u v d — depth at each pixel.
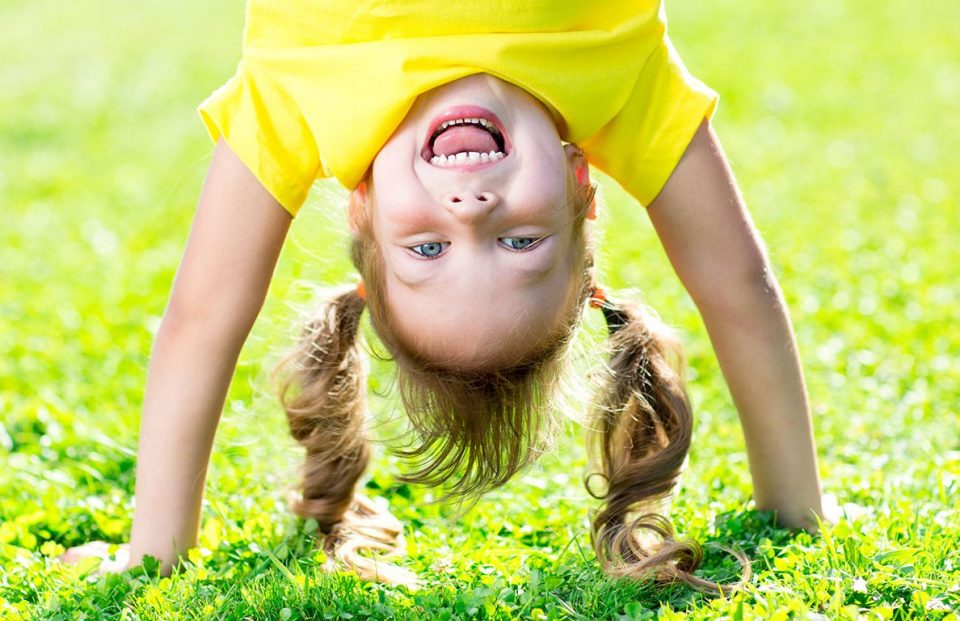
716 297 3.74
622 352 3.72
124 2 18.69
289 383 3.99
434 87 3.25
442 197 3.10
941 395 5.30
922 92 12.80
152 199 9.59
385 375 4.14
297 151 3.50
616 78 3.38
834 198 9.13
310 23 3.36
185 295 3.68
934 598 3.29
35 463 4.76
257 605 3.40
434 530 4.14
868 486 4.29
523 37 3.24
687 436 3.73
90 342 6.26
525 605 3.37
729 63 14.08
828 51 14.65
